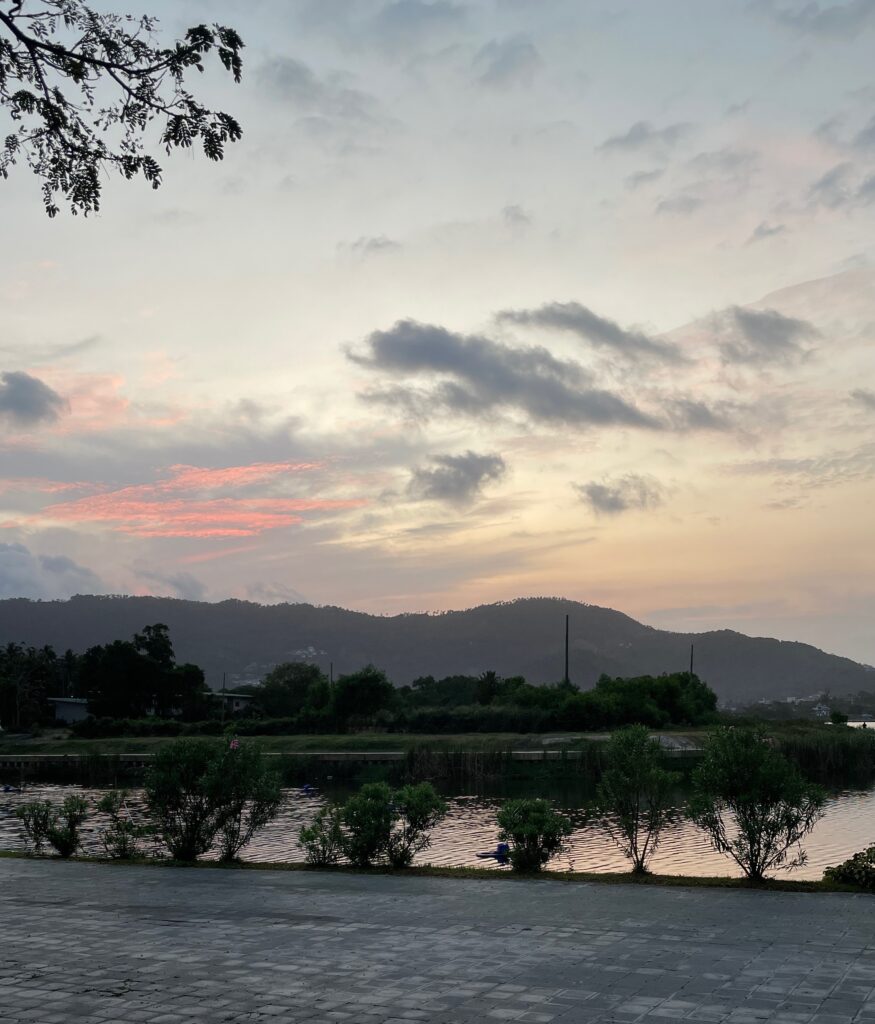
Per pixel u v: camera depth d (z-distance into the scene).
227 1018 8.06
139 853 23.58
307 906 13.96
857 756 68.12
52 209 11.71
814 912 13.10
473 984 9.13
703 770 16.92
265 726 93.94
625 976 9.38
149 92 10.98
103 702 106.31
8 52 10.58
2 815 48.03
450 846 35.00
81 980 9.43
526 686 105.12
